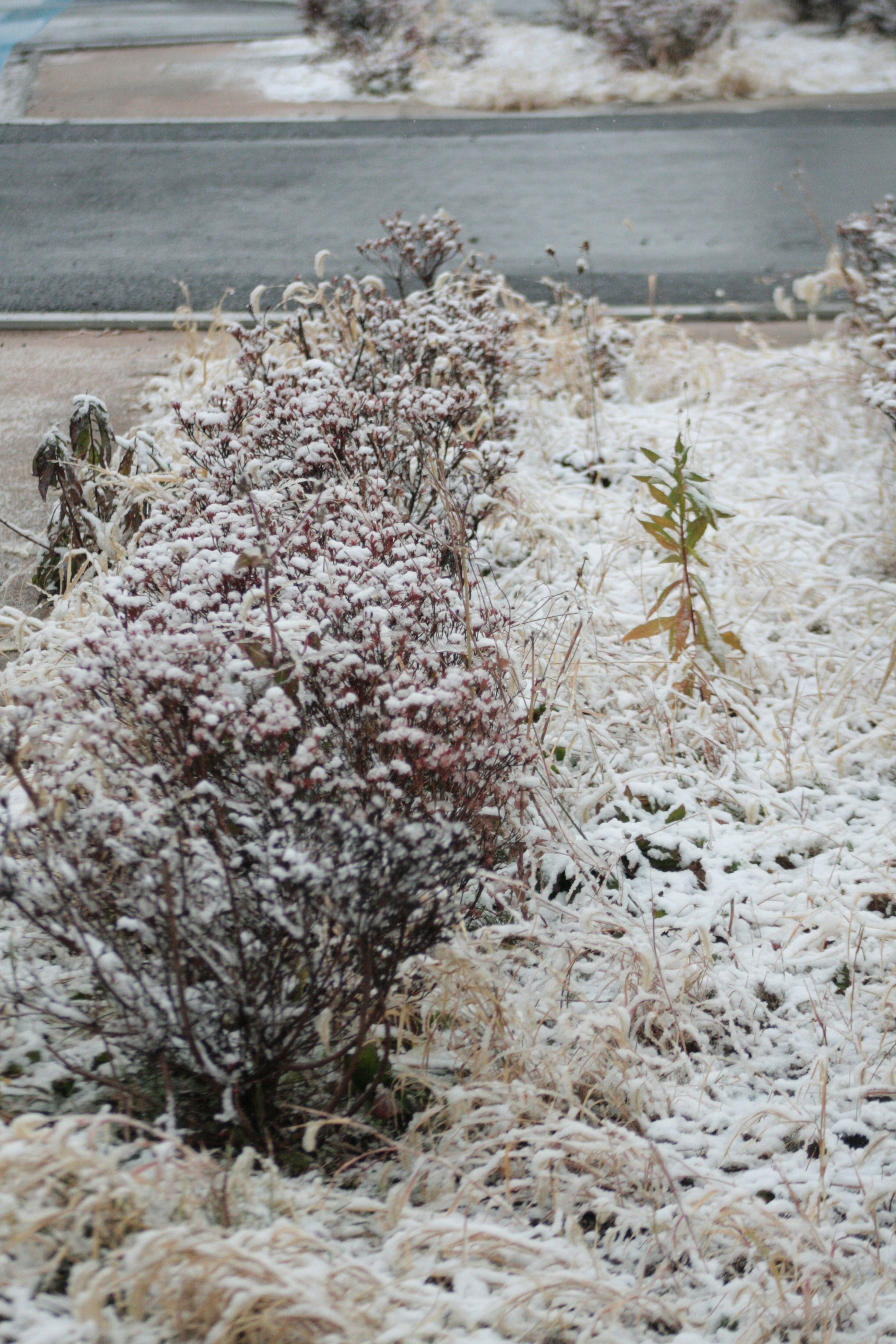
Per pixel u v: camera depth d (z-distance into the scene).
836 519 4.74
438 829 2.06
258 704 2.17
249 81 13.91
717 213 9.30
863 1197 2.26
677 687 3.65
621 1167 2.22
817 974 2.83
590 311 5.94
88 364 6.11
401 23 14.59
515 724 2.76
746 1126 2.36
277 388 3.62
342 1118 2.23
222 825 2.17
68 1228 1.87
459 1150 2.24
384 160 10.82
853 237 5.82
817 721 3.61
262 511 2.74
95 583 3.60
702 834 3.20
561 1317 1.90
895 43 15.97
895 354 4.70
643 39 14.38
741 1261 2.15
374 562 2.77
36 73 14.02
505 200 9.59
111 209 9.22
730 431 5.42
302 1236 1.81
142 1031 2.08
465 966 2.42
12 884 2.02
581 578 3.85
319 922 2.16
